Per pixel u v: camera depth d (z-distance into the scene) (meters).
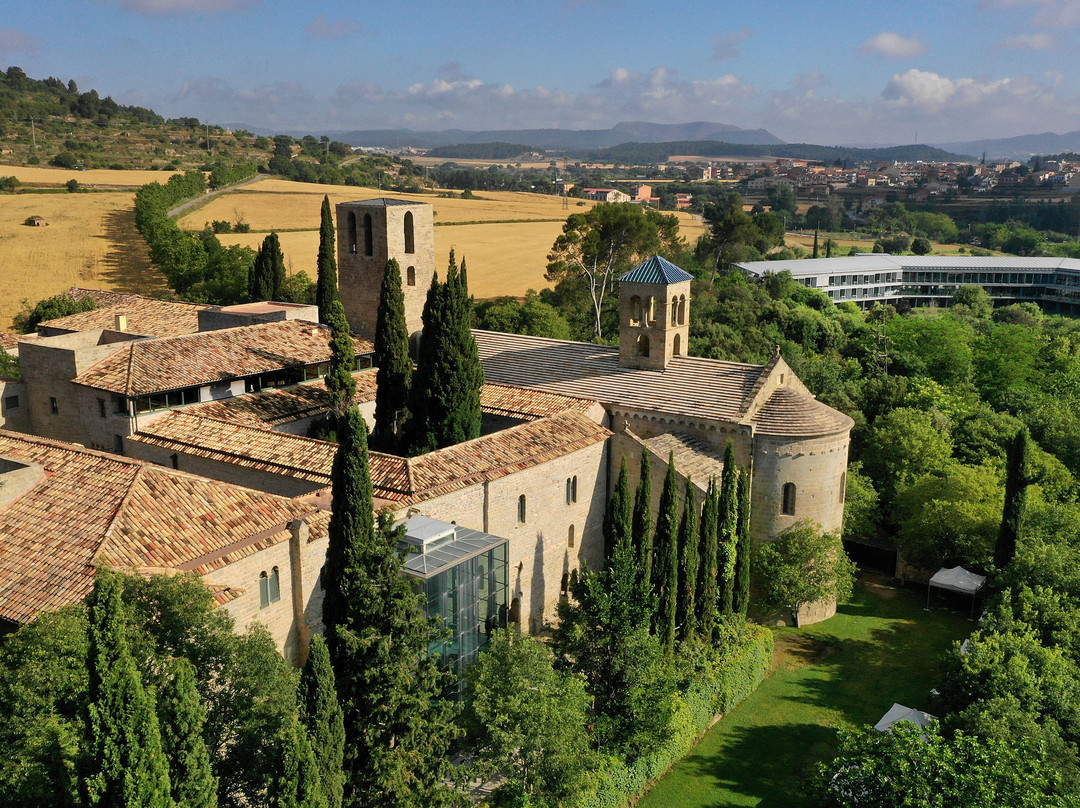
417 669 33.25
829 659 53.09
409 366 59.66
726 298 130.50
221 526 38.25
